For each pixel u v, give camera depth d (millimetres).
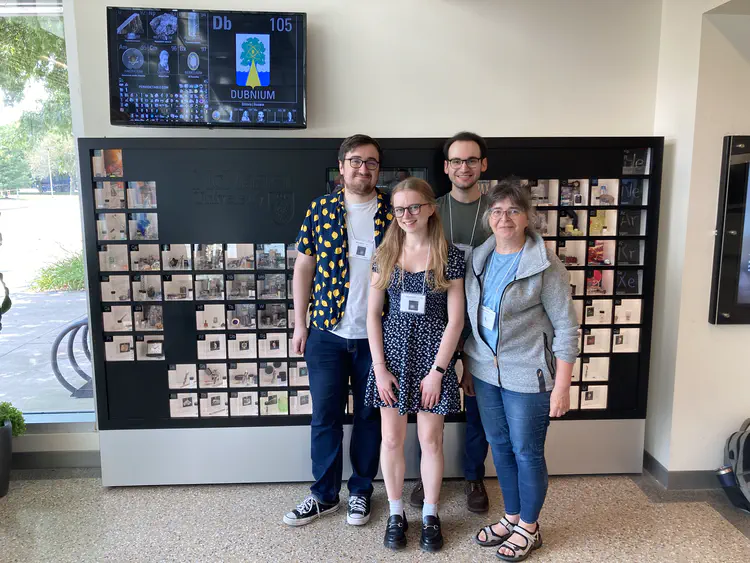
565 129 2475
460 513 2244
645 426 2598
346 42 2359
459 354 2074
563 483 2490
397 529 2004
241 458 2449
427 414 1946
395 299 1900
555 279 1789
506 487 1996
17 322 2680
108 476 2438
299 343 2139
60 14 2479
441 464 2002
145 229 2291
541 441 1861
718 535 2100
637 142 2305
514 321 1813
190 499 2361
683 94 2297
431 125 2432
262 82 2279
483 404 1954
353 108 2400
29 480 2541
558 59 2430
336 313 2033
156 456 2428
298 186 2289
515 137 2328
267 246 2328
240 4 2307
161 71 2238
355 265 2033
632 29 2432
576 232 2377
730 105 2242
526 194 1794
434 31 2381
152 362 2373
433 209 1851
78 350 2713
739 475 2254
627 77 2463
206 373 2395
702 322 2365
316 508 2191
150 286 2324
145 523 2176
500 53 2412
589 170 2326
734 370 2406
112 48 2207
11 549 2010
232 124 2295
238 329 2373
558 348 1795
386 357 1919
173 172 2256
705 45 2189
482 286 1894
